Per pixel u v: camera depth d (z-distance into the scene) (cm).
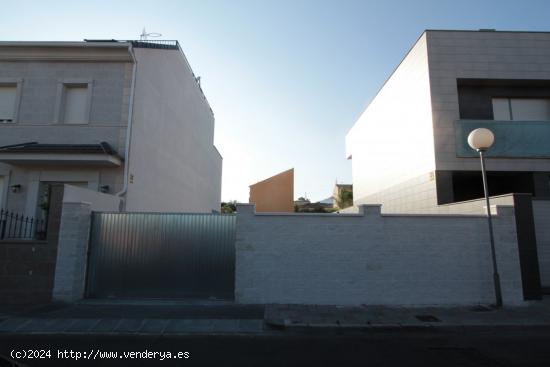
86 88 1188
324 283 832
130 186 1134
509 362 498
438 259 845
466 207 979
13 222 1102
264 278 830
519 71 1169
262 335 625
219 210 2934
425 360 505
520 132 1136
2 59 1175
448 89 1160
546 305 822
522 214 869
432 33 1191
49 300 808
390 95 1508
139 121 1205
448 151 1130
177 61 1620
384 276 838
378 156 1659
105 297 846
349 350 548
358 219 852
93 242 865
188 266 855
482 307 807
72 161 1072
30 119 1151
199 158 2100
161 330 639
